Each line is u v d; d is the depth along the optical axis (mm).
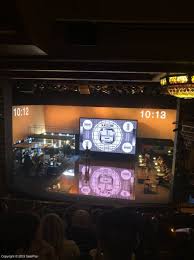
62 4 2744
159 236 3217
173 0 2520
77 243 3834
